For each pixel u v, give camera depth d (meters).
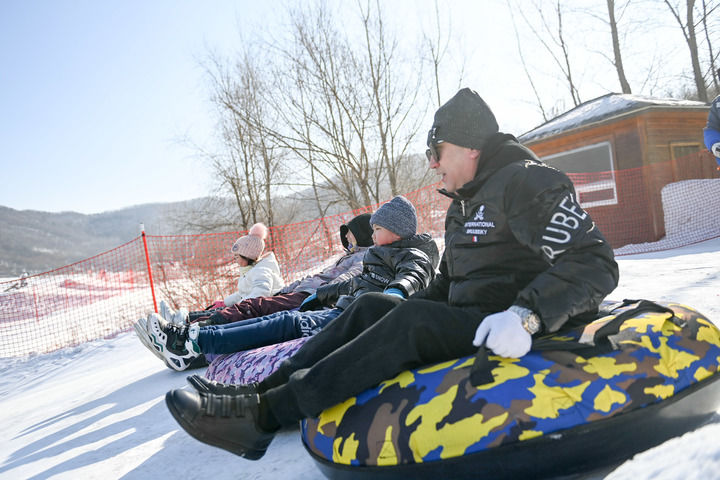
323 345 1.79
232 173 20.95
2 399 6.27
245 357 2.73
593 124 9.70
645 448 1.39
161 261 9.95
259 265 4.71
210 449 2.21
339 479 1.52
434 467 1.33
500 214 1.57
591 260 1.40
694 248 7.58
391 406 1.44
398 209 3.03
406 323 1.53
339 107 19.78
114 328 9.77
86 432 2.95
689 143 9.74
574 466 1.33
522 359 1.42
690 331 1.59
